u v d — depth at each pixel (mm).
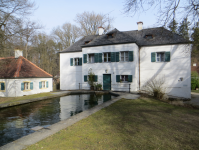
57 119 7309
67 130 4691
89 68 18422
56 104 10906
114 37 17922
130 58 16344
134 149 3420
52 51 36656
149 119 5875
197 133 4422
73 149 3430
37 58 34812
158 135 4254
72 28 36156
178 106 8836
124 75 16906
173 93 16047
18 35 13406
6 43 12836
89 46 18391
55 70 36344
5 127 6266
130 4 7875
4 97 15594
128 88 16422
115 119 5895
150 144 3678
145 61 17266
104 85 17688
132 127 4941
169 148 3479
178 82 15883
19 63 18141
